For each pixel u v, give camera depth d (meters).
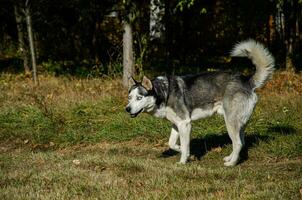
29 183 7.59
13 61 24.84
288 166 8.49
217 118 11.62
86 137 10.91
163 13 21.95
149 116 11.75
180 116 8.64
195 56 25.75
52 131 11.44
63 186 7.34
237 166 8.73
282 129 10.73
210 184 7.28
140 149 10.08
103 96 13.73
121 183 7.44
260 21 24.72
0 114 12.47
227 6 24.56
